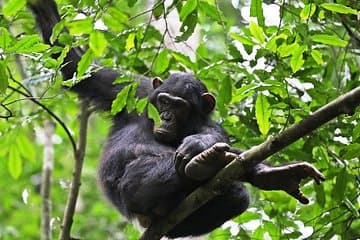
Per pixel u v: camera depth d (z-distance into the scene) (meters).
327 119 8.80
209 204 10.86
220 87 11.16
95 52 9.95
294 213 12.90
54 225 16.38
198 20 11.98
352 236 12.16
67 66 12.45
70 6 10.03
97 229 23.23
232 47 11.62
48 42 12.48
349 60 13.04
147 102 10.38
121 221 23.30
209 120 12.00
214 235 12.88
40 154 22.31
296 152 11.95
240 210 11.00
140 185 10.58
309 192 12.69
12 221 23.39
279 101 11.12
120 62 13.04
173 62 12.88
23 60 14.45
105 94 12.66
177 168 10.05
